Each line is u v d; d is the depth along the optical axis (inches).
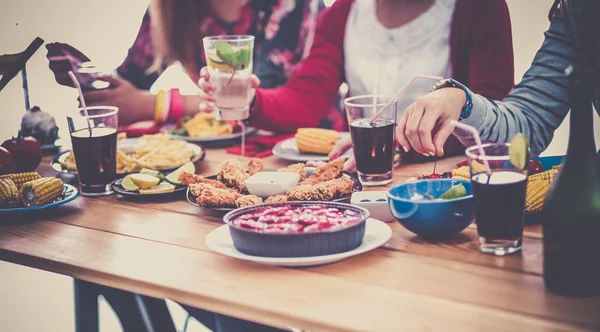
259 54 113.5
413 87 95.0
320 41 99.7
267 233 45.3
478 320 36.9
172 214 59.2
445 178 54.7
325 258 44.8
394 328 36.5
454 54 91.8
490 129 61.8
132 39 145.9
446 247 48.1
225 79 71.8
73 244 53.2
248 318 40.8
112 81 100.5
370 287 41.9
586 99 38.7
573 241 38.5
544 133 65.1
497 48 85.2
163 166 70.6
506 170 45.0
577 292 39.0
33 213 61.1
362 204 53.7
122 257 49.7
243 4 111.0
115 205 63.1
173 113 101.2
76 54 100.0
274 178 59.5
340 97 112.2
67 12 143.6
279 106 89.2
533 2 120.8
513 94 67.0
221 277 44.9
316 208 50.6
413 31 93.5
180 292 43.3
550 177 53.1
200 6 111.7
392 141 62.9
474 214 48.0
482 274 42.9
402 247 48.6
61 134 135.5
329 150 73.2
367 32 97.4
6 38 143.1
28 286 115.0
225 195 57.2
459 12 90.4
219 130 86.1
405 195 51.8
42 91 139.1
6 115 137.3
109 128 66.4
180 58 114.0
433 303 39.2
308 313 38.8
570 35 62.9
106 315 109.2
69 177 74.1
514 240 45.8
